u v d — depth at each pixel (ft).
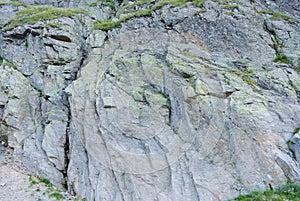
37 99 40.27
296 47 40.52
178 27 42.55
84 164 32.48
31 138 37.32
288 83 34.55
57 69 41.86
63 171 34.53
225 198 25.27
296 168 25.90
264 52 39.88
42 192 31.37
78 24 49.24
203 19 42.39
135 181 28.43
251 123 28.96
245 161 27.09
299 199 23.44
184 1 45.16
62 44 43.42
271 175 25.81
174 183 27.27
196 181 26.76
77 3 74.38
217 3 44.09
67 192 31.96
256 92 32.81
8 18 54.85
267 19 44.06
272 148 27.37
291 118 30.27
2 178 32.91
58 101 39.14
